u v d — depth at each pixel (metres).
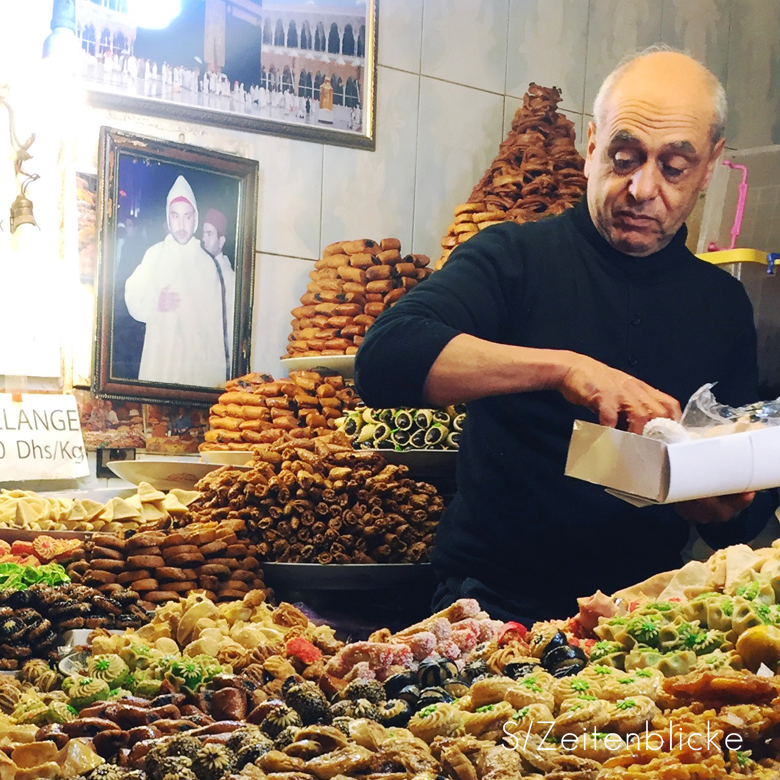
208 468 3.72
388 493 3.29
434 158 5.22
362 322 4.26
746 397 2.48
